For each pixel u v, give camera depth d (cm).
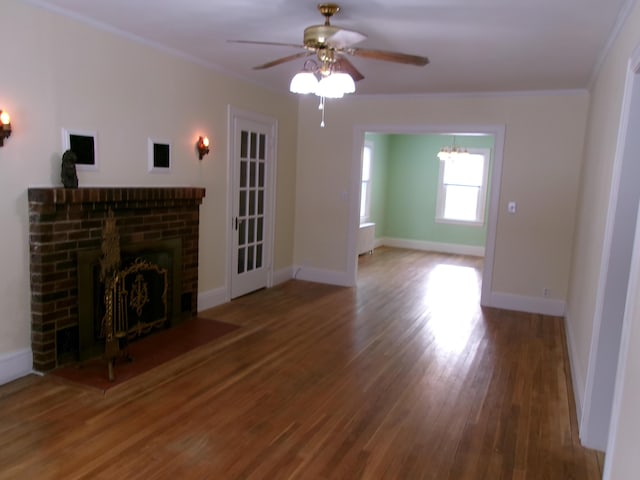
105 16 327
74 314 337
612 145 284
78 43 331
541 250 529
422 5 281
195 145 448
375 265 788
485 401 315
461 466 243
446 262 836
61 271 324
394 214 991
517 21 303
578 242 446
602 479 219
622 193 248
